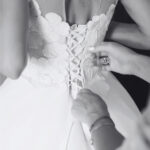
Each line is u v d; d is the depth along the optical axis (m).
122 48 1.24
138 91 1.65
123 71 1.26
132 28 1.39
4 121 1.18
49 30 1.04
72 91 1.14
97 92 1.23
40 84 1.16
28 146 1.13
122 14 1.48
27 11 0.99
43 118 1.14
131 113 1.24
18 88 1.20
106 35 1.39
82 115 1.02
